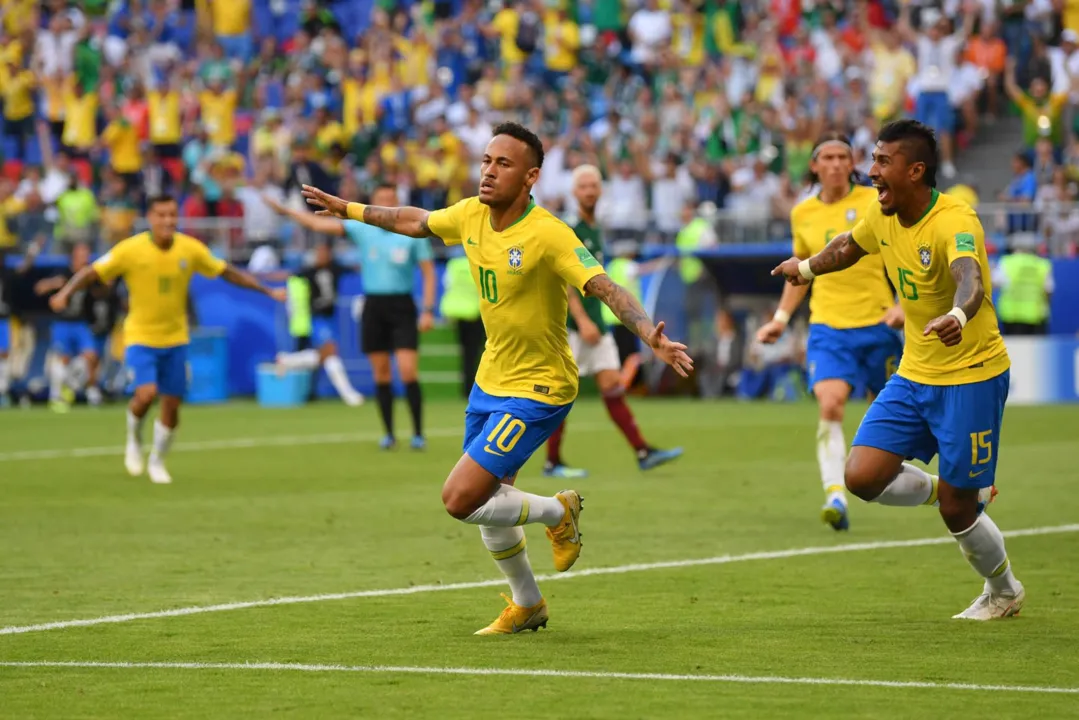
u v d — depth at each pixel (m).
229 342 88.50
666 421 69.19
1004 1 95.06
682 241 86.50
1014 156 89.69
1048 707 19.38
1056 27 94.06
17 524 38.09
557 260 23.36
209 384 86.88
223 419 73.25
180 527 37.50
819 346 36.66
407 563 31.88
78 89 106.94
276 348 88.19
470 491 23.45
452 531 36.62
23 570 31.11
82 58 107.50
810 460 52.88
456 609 26.61
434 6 114.56
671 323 85.69
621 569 30.94
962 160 93.44
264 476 48.91
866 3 99.81
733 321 86.69
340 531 36.69
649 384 86.62
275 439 62.19
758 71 99.94
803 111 93.81
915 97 92.06
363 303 57.41
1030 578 29.62
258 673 21.56
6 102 108.25
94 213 91.19
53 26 109.06
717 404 80.62
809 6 103.81
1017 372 79.25
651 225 89.38
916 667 21.78
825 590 28.41
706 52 105.31
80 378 84.38
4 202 96.69
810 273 26.34
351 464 52.47
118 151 100.50
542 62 107.94
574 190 47.41
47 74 108.12
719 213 86.06
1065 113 89.06
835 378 36.34
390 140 97.25
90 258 90.19
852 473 25.39
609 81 105.38
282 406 82.88
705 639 23.89
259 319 88.31
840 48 97.69
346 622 25.42
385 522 38.25
